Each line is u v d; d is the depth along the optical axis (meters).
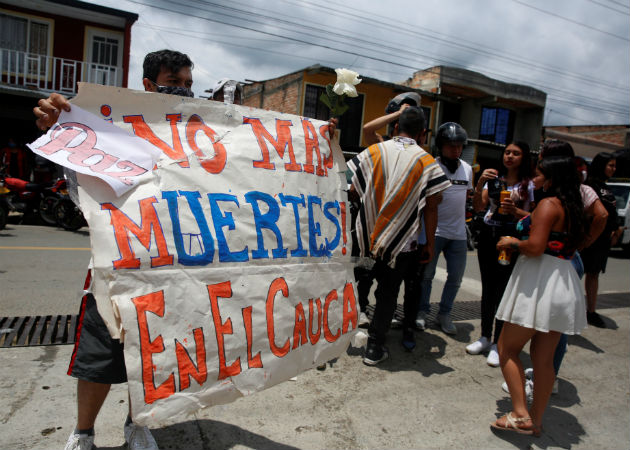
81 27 13.43
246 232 1.80
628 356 3.75
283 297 1.87
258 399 2.56
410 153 2.95
